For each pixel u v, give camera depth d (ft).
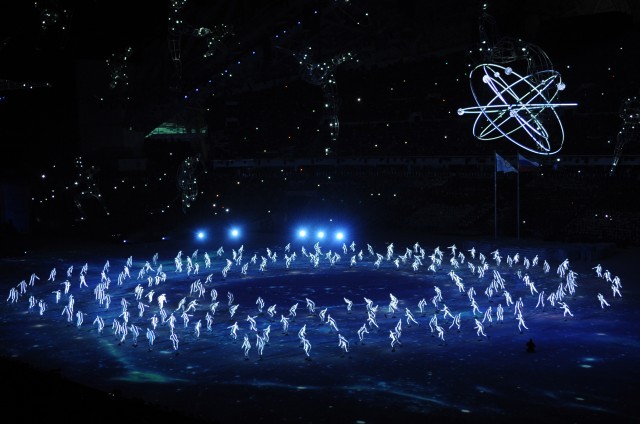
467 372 95.25
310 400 85.71
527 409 81.25
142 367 100.78
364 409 82.33
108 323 127.65
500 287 151.53
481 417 79.15
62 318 131.95
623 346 105.81
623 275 160.76
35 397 59.82
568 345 107.04
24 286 158.10
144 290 158.51
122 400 59.11
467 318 125.59
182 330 121.70
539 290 147.74
